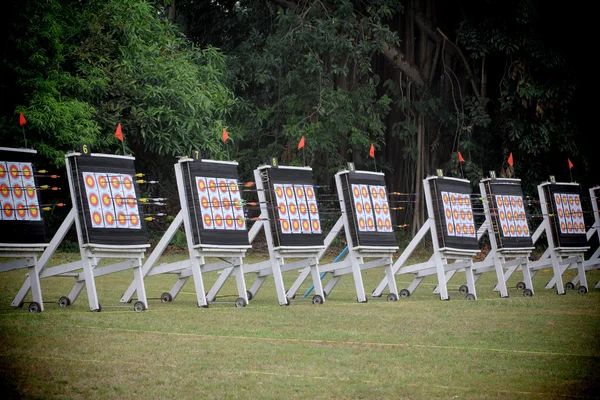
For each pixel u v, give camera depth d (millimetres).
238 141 77250
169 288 43688
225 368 21094
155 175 74312
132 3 62562
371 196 39062
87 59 60969
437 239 39281
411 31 75688
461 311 33938
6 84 58438
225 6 82188
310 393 18750
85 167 31172
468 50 74688
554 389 19719
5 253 30188
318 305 35875
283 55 71938
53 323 27078
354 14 72500
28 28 56406
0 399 17297
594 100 77562
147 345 23734
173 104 64812
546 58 70000
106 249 31156
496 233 42219
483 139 77938
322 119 73062
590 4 71500
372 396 18641
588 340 26703
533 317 32250
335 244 76812
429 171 78062
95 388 18578
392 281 39094
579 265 45344
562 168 78875
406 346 25000
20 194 30797
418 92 75812
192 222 33531
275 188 36250
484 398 18688
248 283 48094
